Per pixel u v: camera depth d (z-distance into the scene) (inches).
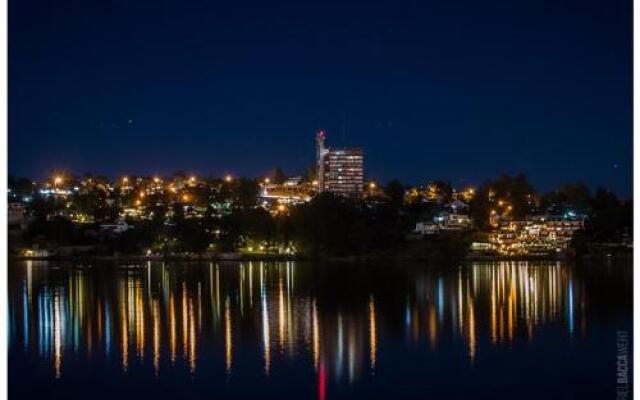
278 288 6176.2
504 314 4520.2
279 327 4138.8
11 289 6097.4
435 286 6264.8
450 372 3115.2
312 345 3622.0
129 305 5108.3
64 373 3088.1
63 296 5634.8
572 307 4749.0
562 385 2915.8
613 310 4574.3
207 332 3959.2
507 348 3513.8
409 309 4840.1
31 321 4318.4
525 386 2918.3
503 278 6919.3
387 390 2893.7
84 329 4030.5
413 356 3385.8
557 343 3592.5
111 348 3521.2
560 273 7411.4
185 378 3031.5
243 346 3585.1
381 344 3641.7
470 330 3981.3
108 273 7603.4
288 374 3090.6
